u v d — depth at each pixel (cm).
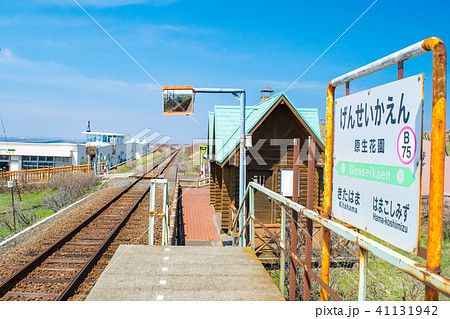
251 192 595
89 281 679
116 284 422
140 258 520
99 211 1341
